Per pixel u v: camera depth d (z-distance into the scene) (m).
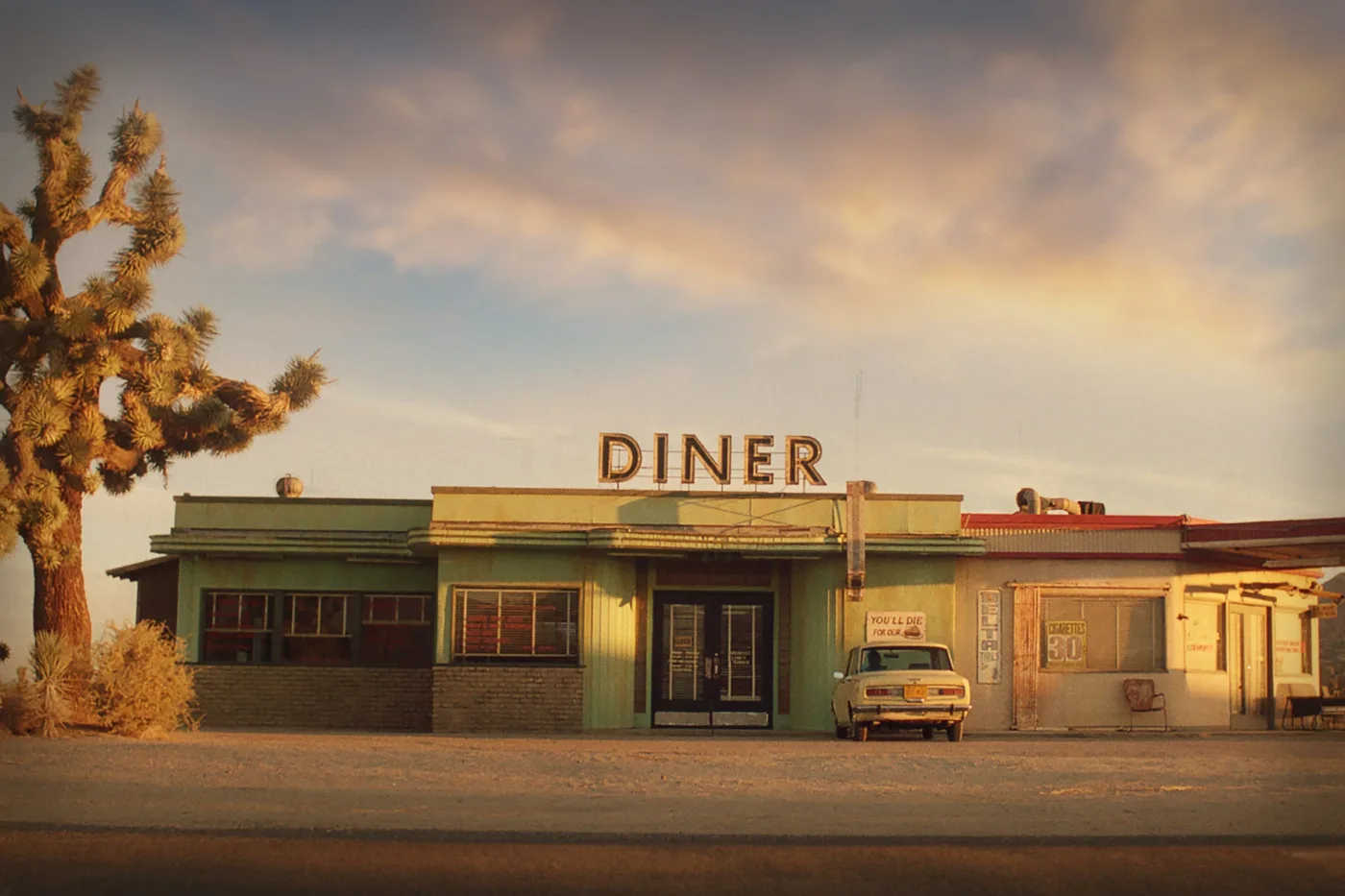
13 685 19.62
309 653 27.62
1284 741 23.39
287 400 24.22
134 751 17.47
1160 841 11.33
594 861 10.35
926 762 17.62
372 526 27.50
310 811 12.49
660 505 25.98
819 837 11.33
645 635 26.91
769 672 26.95
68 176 21.62
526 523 25.72
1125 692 27.12
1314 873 10.38
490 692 25.52
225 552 27.27
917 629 26.41
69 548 21.08
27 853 10.46
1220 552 27.98
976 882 9.97
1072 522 28.38
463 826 11.70
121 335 22.11
